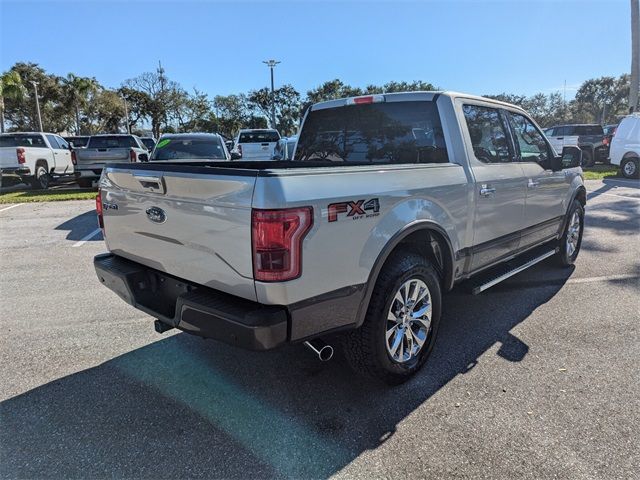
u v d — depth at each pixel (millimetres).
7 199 12719
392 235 2762
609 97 72750
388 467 2322
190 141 10492
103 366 3404
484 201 3654
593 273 5520
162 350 3660
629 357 3426
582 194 5730
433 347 3379
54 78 48031
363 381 3162
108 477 2273
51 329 4070
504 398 2916
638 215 9320
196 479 2260
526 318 4195
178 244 2688
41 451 2467
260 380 3199
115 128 55062
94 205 11672
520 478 2217
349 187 2504
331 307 2484
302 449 2475
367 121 4082
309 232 2283
